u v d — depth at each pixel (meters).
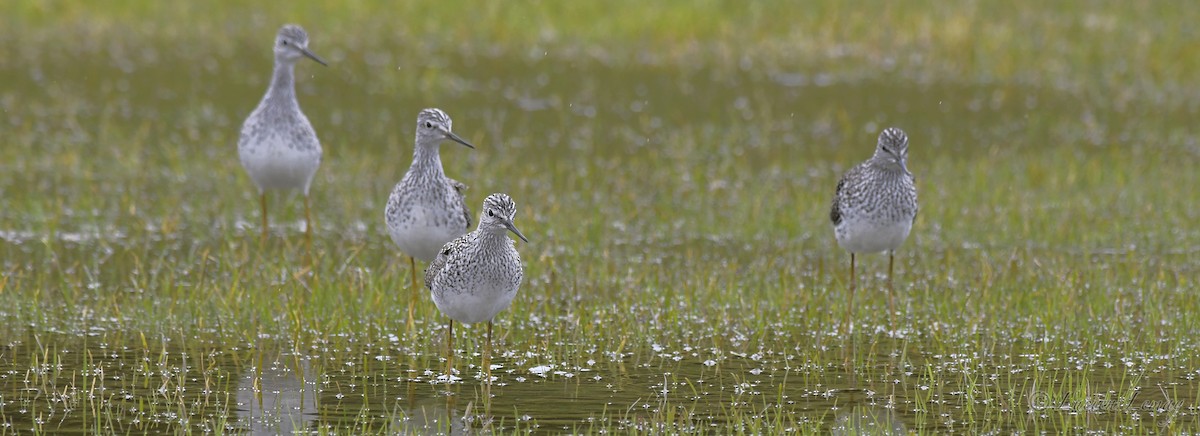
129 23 29.89
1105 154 22.72
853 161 22.41
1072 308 13.90
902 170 13.23
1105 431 10.61
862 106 25.77
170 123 23.39
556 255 16.50
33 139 21.95
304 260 15.60
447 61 28.06
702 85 26.91
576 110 25.02
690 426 10.70
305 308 13.66
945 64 28.42
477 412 11.00
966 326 13.76
